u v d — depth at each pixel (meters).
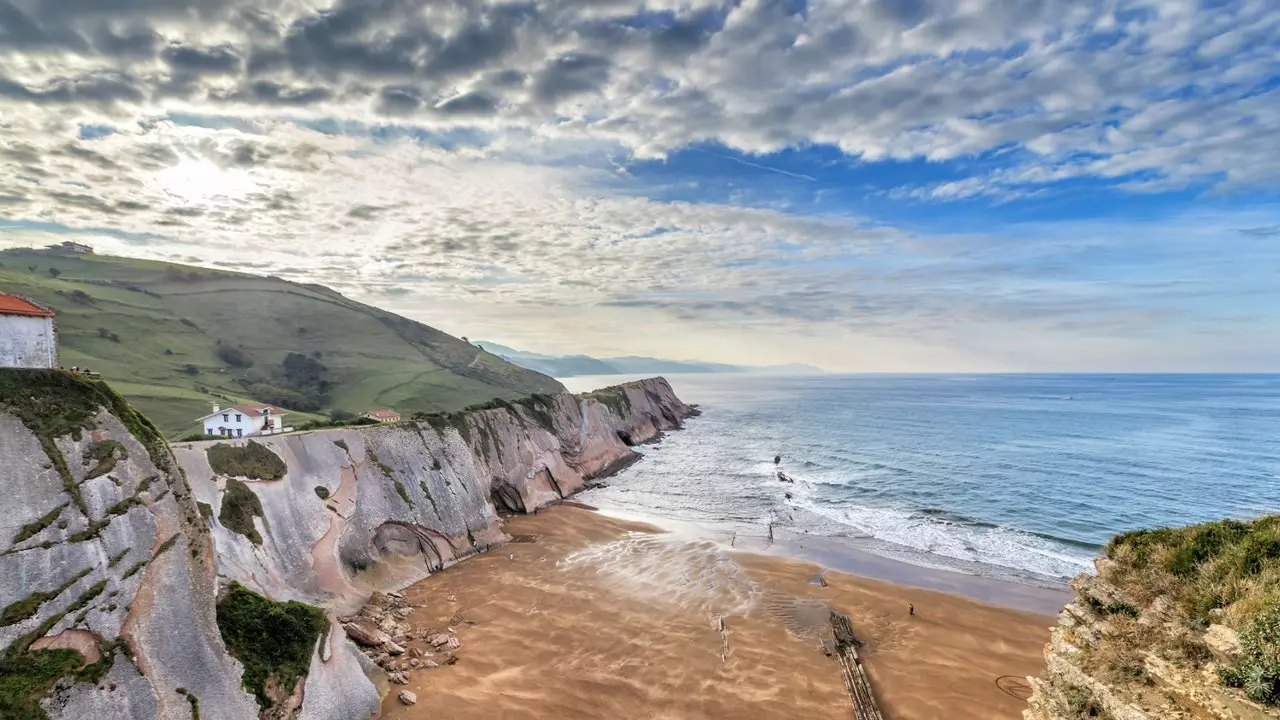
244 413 53.00
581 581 43.06
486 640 33.91
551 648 33.00
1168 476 72.94
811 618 36.88
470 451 59.75
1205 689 11.77
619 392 129.38
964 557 48.06
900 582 42.78
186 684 20.61
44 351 22.94
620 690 29.03
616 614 37.44
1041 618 37.16
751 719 27.03
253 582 30.98
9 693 17.12
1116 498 63.31
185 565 22.55
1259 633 11.27
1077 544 50.44
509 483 64.88
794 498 69.31
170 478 23.80
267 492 37.03
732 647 33.25
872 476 79.25
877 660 32.28
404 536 45.56
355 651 28.81
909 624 36.38
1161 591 14.60
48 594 18.88
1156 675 12.87
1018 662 32.16
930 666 31.69
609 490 76.25
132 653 19.89
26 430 20.41
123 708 18.92
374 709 26.53
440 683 29.23
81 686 18.44
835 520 59.53
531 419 80.81
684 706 27.95
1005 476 75.12
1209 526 15.20
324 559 37.78
